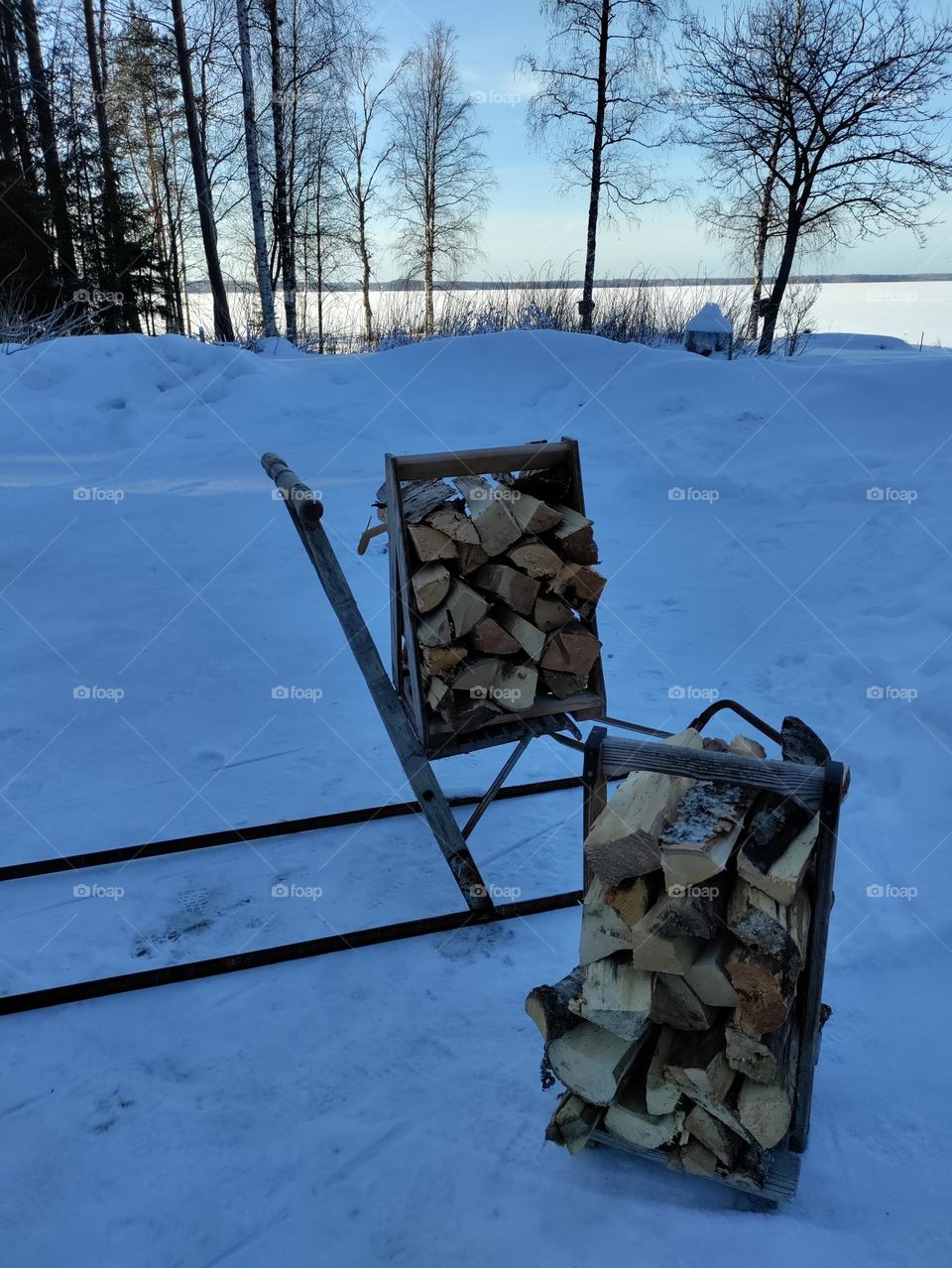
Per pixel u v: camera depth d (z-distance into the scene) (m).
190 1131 2.13
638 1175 1.99
